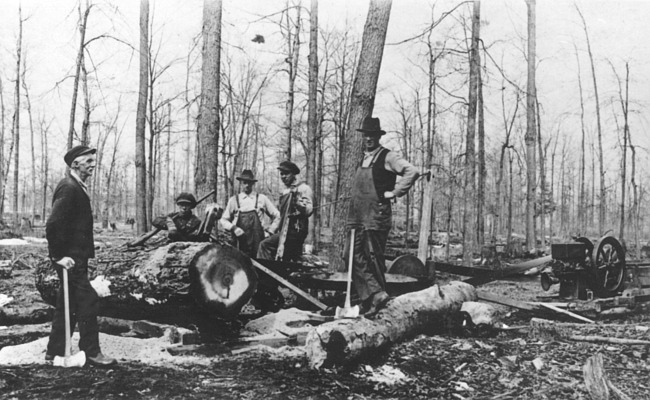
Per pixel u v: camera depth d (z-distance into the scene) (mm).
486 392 4582
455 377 4930
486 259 16547
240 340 5879
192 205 7098
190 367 4992
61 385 4273
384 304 5922
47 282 6426
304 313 7121
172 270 5762
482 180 16922
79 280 4887
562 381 4863
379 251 5949
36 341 5422
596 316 8250
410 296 6285
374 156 5965
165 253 5926
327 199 33469
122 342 5590
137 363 5031
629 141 21844
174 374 4723
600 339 6219
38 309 7180
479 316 6613
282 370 4961
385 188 5918
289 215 7828
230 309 6102
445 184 23312
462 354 5578
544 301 9195
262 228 8273
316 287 7270
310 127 17516
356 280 5996
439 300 6438
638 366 5355
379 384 4684
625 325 7156
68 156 5004
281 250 7609
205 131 9617
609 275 9188
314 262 10008
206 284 5887
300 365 5129
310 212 7883
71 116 15773
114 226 38469
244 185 8219
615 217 33250
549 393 4539
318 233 21734
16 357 5062
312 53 17156
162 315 6172
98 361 4820
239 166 28234
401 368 5098
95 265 6352
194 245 6012
